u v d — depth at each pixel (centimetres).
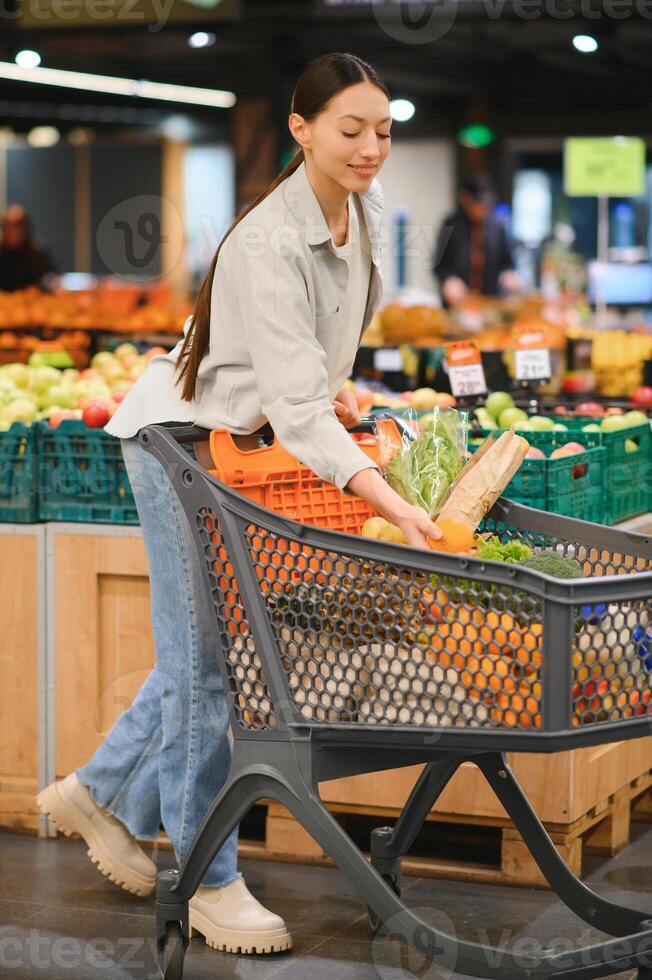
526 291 1623
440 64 2036
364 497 332
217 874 402
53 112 1872
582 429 572
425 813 398
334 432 335
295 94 347
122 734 421
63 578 494
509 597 299
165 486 374
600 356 811
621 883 449
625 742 479
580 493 494
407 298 1466
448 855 472
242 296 349
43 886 449
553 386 803
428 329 974
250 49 1639
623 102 2236
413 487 370
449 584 317
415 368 761
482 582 303
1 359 897
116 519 490
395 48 1634
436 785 393
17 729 502
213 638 384
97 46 1463
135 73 1605
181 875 353
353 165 339
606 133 2114
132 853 434
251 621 329
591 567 373
